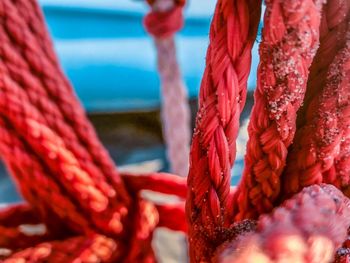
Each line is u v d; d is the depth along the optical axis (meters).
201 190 0.22
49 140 0.29
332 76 0.22
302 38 0.20
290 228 0.19
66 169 0.30
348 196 0.23
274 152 0.22
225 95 0.21
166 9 0.42
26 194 0.31
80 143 0.31
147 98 1.46
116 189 0.31
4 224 0.32
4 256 0.29
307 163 0.22
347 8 0.21
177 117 0.50
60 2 1.48
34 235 0.31
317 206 0.20
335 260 0.23
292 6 0.19
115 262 0.30
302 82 0.21
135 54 1.50
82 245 0.29
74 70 1.45
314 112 0.22
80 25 1.51
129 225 0.31
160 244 0.73
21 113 0.29
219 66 0.21
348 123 0.22
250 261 0.18
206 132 0.22
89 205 0.30
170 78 0.50
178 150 0.50
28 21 0.30
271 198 0.23
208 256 0.22
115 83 1.47
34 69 0.30
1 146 0.30
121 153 1.26
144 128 1.37
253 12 0.21
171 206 0.33
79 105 0.31
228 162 0.22
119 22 1.52
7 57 0.29
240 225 0.22
